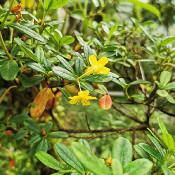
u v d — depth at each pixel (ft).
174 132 1.38
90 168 0.34
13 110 1.17
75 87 0.91
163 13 2.25
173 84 0.88
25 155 2.05
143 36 1.52
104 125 2.77
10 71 0.65
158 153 0.55
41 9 1.07
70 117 3.10
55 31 0.79
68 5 1.75
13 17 0.79
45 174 1.67
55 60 0.80
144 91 1.30
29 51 0.63
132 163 0.39
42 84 1.02
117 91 2.34
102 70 0.68
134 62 1.28
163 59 1.08
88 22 1.28
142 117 2.04
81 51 1.10
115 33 1.14
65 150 0.52
